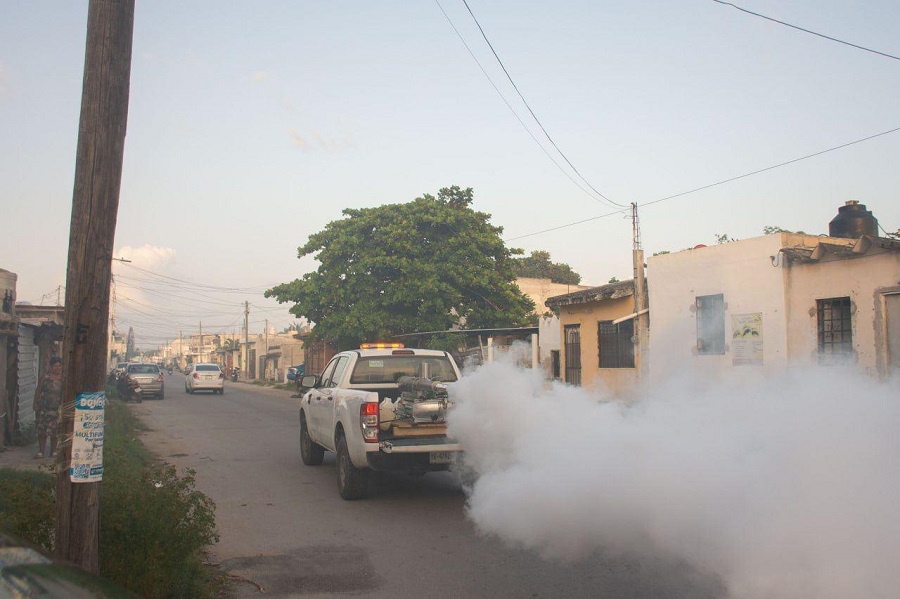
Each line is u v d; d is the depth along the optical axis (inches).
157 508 191.0
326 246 1042.1
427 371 377.1
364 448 308.0
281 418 797.2
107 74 171.2
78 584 110.3
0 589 101.3
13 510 184.9
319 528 278.1
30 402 592.7
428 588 204.8
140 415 829.8
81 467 166.6
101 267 170.7
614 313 700.7
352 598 197.5
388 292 991.6
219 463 452.1
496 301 1038.4
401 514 301.7
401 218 1007.6
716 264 557.0
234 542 257.8
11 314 517.3
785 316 499.8
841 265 466.0
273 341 2605.8
